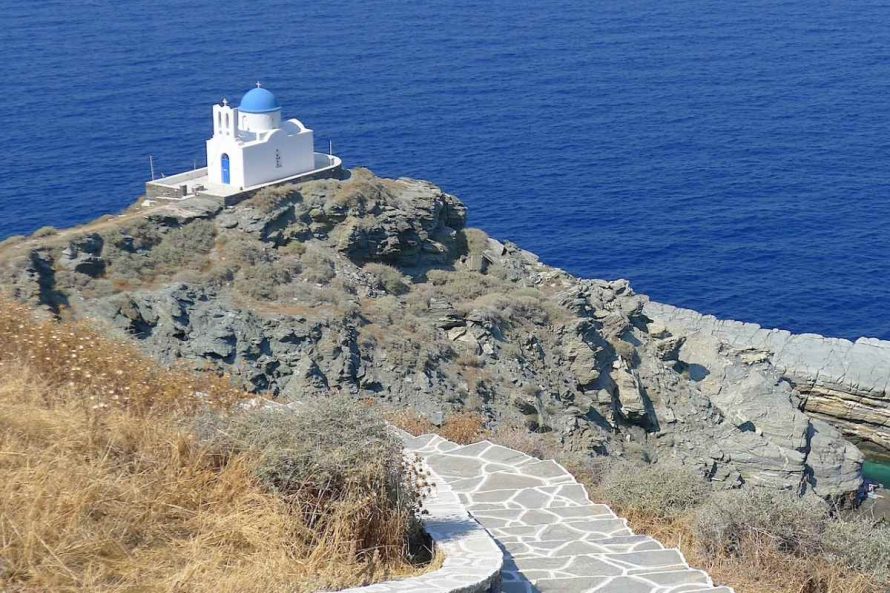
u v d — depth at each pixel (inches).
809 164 5098.4
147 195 2228.1
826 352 2723.9
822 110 6245.1
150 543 525.3
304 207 2206.0
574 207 4441.4
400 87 6840.6
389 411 1459.2
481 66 7672.2
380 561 583.5
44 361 701.9
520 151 5329.7
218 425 644.7
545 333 2124.8
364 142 5428.2
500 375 1973.4
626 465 1226.0
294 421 644.7
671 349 2322.8
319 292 1987.0
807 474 2194.9
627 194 4618.6
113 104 5885.8
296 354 1817.2
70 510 514.0
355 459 617.6
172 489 568.7
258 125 2324.1
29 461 545.0
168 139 5103.3
